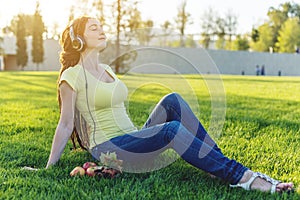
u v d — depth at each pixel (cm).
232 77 1862
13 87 1062
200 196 207
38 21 2925
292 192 215
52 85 1157
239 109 590
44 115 519
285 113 555
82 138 263
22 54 2948
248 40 4122
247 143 349
